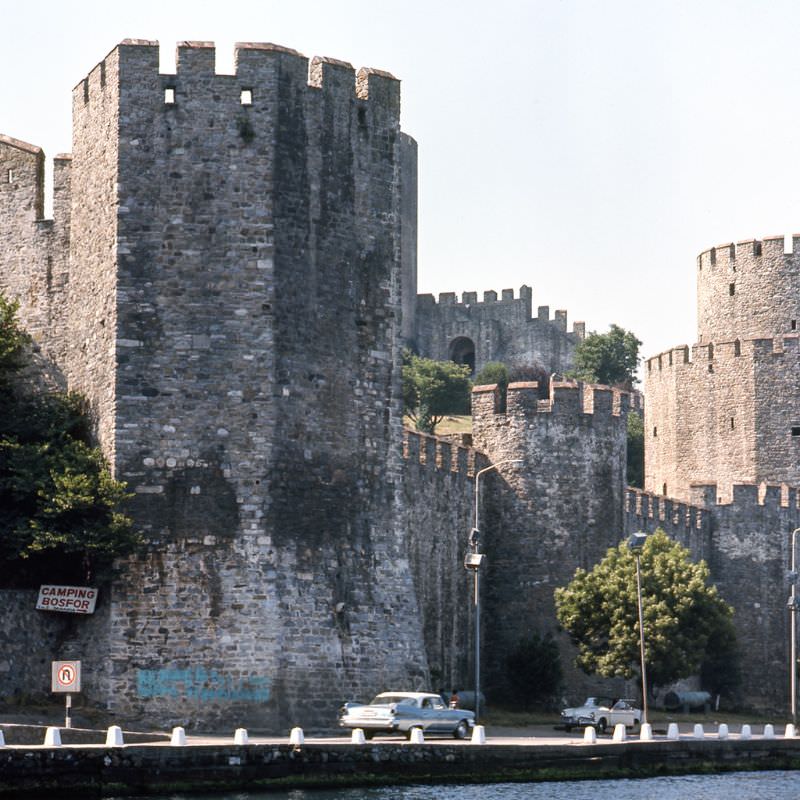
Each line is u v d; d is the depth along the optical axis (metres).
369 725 118.56
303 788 105.31
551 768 118.00
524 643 172.50
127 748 99.56
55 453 126.12
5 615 121.62
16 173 139.38
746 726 138.12
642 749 125.25
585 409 180.00
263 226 126.44
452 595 170.25
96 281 128.00
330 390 128.75
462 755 112.81
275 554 124.00
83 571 123.94
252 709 121.25
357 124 132.00
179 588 122.12
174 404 124.19
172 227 125.56
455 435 184.62
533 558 175.88
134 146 126.00
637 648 168.00
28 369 136.75
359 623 127.69
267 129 127.31
